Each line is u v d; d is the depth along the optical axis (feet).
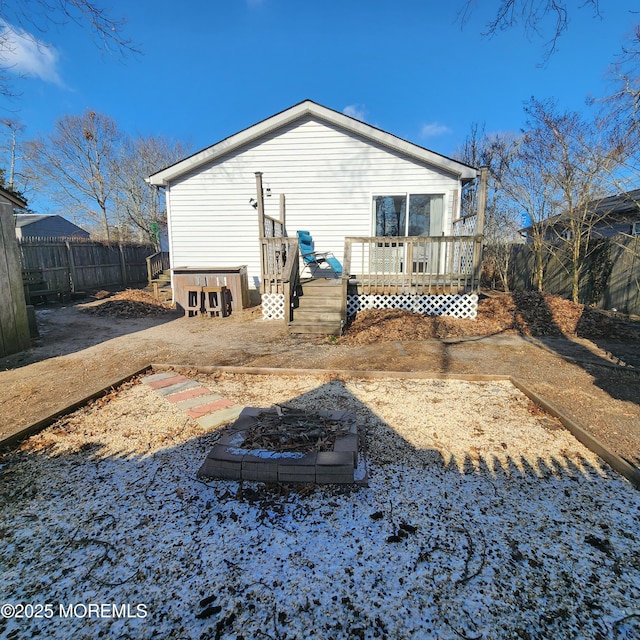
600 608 5.14
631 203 30.22
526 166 37.88
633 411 11.22
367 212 30.40
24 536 6.53
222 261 32.07
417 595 5.35
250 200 31.04
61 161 87.97
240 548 6.24
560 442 9.64
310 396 12.74
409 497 7.49
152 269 45.78
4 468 8.66
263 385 13.94
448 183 29.37
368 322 22.99
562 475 8.23
